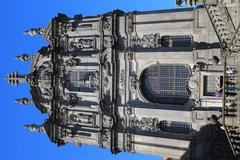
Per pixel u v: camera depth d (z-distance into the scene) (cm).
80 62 5500
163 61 4988
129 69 5181
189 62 4838
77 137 5516
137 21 5088
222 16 4362
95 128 5388
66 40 5600
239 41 4253
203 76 4719
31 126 5850
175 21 4862
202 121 4716
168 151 4938
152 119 5047
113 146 5225
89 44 5416
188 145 4806
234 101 4231
